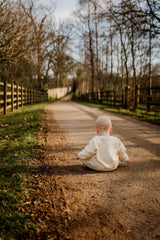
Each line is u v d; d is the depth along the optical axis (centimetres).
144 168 313
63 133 560
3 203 209
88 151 298
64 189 252
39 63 2130
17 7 965
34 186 254
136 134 551
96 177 285
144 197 232
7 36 982
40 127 599
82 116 929
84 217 201
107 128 313
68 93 7306
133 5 887
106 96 1872
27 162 324
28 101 1636
